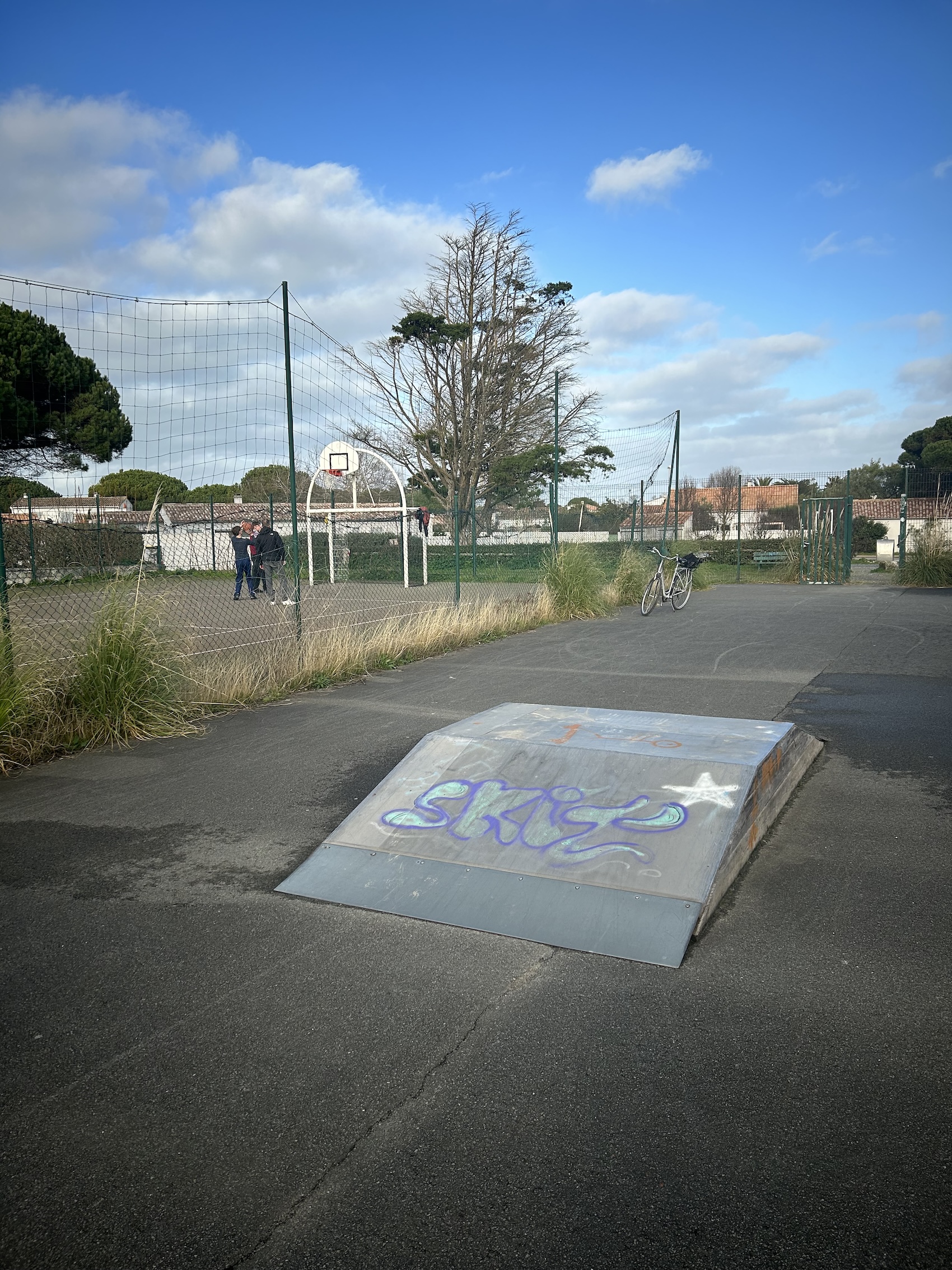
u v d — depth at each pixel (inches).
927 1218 70.3
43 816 176.6
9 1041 98.4
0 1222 71.9
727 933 122.4
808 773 198.8
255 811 177.9
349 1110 85.4
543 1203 72.6
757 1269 65.6
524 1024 100.2
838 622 516.7
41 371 697.0
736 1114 83.5
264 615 531.5
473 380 1336.1
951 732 235.0
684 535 1834.4
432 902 132.5
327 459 827.4
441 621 420.5
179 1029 100.3
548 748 170.1
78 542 745.0
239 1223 71.3
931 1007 102.7
